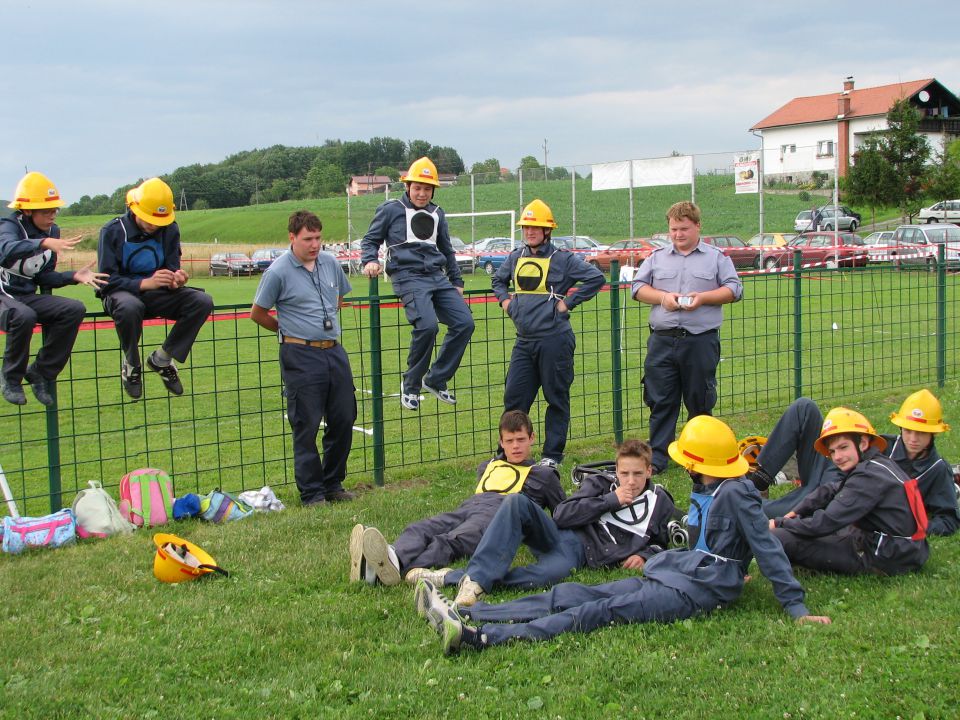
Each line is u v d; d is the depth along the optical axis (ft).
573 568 18.43
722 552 16.15
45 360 21.35
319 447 31.22
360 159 364.99
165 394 42.47
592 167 121.90
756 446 23.31
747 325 58.59
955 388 37.24
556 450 26.73
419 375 26.11
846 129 184.03
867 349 49.32
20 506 25.44
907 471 20.16
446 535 19.20
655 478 25.57
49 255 20.51
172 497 22.91
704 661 14.16
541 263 25.81
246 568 19.24
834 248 99.45
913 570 17.76
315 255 23.12
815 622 15.43
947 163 137.08
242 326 72.64
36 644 15.65
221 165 369.91
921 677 13.25
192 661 14.92
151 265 21.68
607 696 13.29
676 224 25.08
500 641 15.06
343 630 16.01
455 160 335.06
